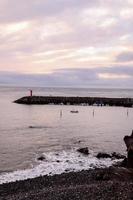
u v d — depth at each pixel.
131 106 128.75
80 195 21.73
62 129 65.50
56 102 131.25
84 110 109.81
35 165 36.25
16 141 50.72
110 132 63.44
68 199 21.14
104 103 132.38
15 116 86.88
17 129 63.47
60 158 39.59
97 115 95.69
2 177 31.50
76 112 101.81
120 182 24.39
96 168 33.75
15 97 174.75
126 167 29.72
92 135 58.84
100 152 43.81
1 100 148.88
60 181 28.42
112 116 94.25
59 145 48.31
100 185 23.80
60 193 22.78
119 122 80.69
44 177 30.17
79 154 42.03
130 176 26.58
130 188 22.39
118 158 39.62
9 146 46.72
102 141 52.94
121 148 47.47
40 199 21.84
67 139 53.72
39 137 54.88
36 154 41.84
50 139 53.25
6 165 36.19
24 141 50.88
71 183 27.42
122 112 106.75
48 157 40.12
